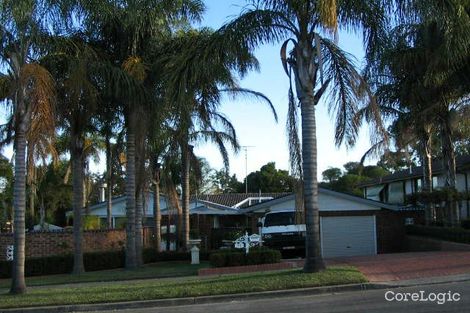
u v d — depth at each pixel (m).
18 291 14.23
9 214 47.69
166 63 18.69
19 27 14.55
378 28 15.21
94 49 18.81
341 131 15.75
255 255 18.27
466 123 22.62
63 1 15.57
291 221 23.98
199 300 12.70
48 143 13.88
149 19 18.56
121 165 27.11
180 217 30.22
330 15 13.20
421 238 25.27
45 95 13.80
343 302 11.52
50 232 23.92
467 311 9.73
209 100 20.34
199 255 25.19
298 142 15.52
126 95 18.59
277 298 12.72
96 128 22.16
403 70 21.81
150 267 21.38
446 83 21.42
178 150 26.47
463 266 15.57
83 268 20.48
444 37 17.48
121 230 27.31
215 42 14.73
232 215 43.12
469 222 25.95
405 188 39.53
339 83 15.52
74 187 20.34
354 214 28.59
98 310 12.47
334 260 18.33
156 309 12.15
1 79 16.28
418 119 22.95
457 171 31.05
